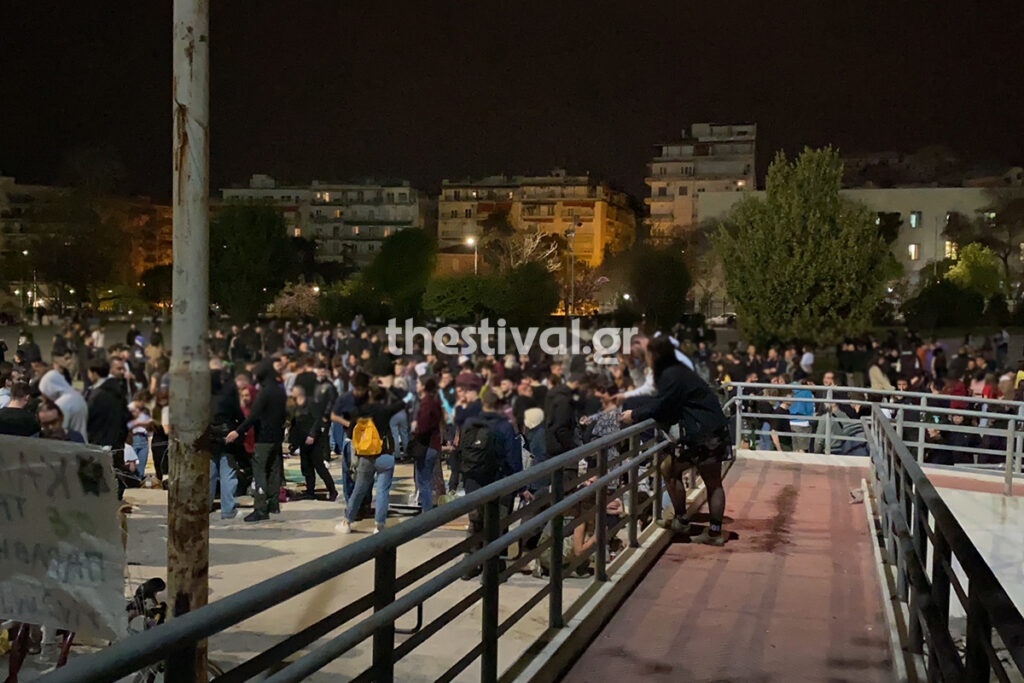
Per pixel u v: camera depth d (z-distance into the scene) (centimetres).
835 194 3866
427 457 966
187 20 306
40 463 350
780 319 3881
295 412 1122
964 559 267
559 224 11162
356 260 12381
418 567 320
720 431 697
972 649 269
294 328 4516
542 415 848
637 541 662
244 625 597
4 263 6106
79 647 533
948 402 1270
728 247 4075
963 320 4606
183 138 308
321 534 883
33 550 353
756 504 891
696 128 10969
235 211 5706
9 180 10031
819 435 1229
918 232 6894
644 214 12850
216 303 5619
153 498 1016
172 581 310
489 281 4238
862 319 3822
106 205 6181
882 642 499
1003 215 6456
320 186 12506
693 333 4588
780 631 516
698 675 452
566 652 457
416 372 1500
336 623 267
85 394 1399
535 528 421
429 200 12888
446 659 526
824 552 696
